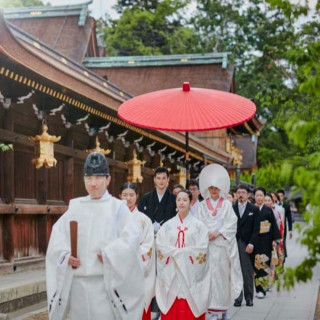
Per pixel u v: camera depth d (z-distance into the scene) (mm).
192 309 7309
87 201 5016
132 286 4855
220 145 33531
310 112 12281
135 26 55438
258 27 53969
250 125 31609
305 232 3109
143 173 20797
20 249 12047
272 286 12617
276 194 14438
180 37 55438
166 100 8156
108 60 32906
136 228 4957
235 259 8664
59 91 11469
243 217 10672
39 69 10086
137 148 19719
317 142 10867
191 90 8320
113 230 4914
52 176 13562
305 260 3158
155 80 32781
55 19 28281
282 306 10383
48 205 12875
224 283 8664
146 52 52906
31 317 8859
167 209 8656
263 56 53062
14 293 9211
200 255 7379
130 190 7523
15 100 10992
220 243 8672
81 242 4902
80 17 28016
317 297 11461
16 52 9156
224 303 8656
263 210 10719
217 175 8703
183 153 23594
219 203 8812
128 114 8094
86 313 4852
